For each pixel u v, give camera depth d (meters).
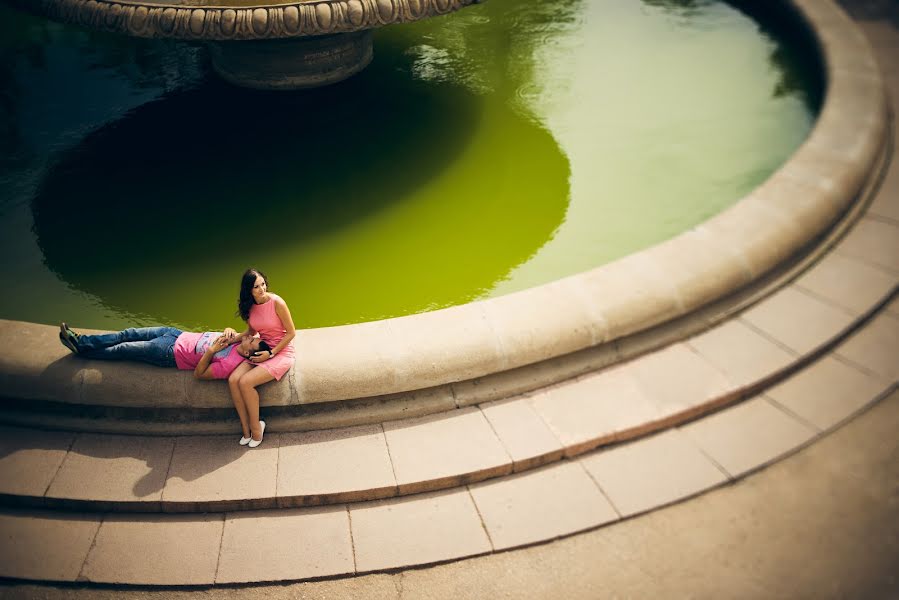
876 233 7.57
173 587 4.81
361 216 8.39
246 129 10.01
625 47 12.04
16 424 5.75
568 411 5.80
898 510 5.11
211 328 7.01
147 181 9.02
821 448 5.55
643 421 5.68
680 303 6.25
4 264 7.75
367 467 5.41
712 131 9.78
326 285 7.47
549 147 9.52
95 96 10.88
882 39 11.35
